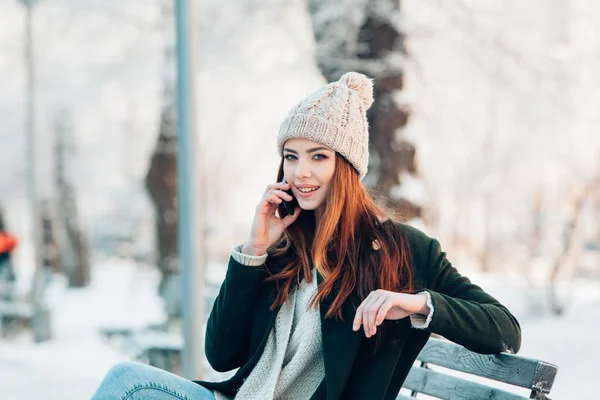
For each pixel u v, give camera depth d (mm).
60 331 13023
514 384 2430
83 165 20750
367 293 2516
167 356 6672
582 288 17219
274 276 2648
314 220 2758
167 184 11531
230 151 15539
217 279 17281
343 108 2619
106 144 20344
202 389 2604
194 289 4543
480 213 27641
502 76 11930
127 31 13234
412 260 2611
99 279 24016
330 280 2533
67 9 13320
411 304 2354
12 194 21984
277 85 12422
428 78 11227
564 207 16906
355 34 9398
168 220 11469
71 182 20672
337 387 2461
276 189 2691
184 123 4551
